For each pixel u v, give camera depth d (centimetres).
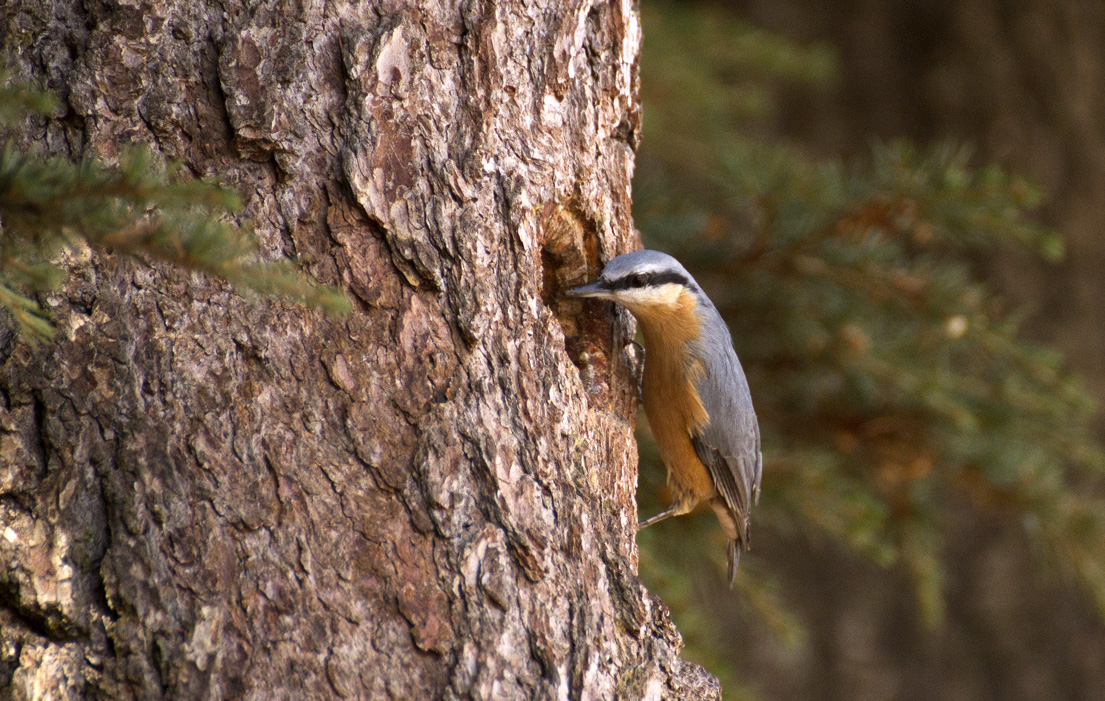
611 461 631
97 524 473
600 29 652
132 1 512
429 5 552
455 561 502
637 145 745
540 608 509
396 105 539
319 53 531
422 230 537
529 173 580
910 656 1585
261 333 505
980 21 1619
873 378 1053
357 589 488
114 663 462
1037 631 1552
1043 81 1608
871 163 1658
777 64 1468
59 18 512
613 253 709
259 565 480
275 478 492
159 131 513
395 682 480
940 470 1102
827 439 1112
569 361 579
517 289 559
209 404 493
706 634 905
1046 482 1074
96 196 356
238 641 470
